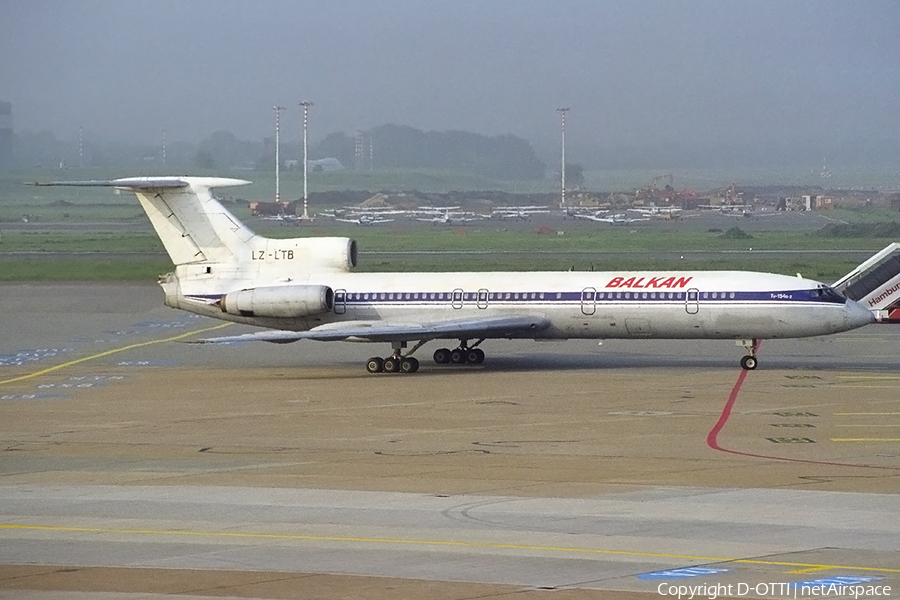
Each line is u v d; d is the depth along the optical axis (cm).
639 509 7256
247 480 8469
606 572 5747
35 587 5616
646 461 9062
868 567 5822
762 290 14875
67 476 8769
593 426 10881
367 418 11594
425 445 9969
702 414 11544
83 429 11194
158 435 10756
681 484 8094
